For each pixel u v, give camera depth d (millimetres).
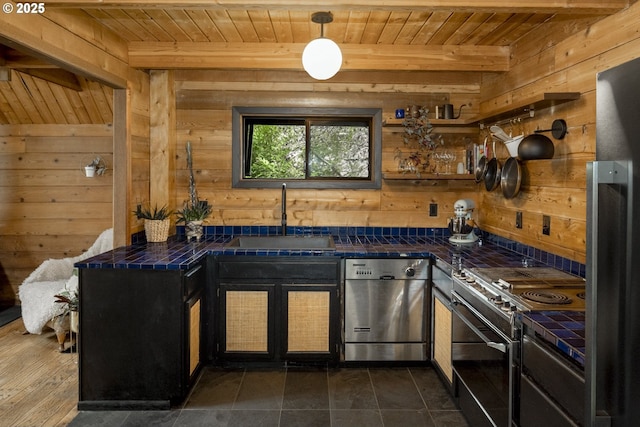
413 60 3213
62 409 2635
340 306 3156
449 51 3219
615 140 1067
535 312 1743
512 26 2799
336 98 3715
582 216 2311
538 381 1613
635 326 978
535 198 2811
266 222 3793
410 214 3816
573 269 2393
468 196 3822
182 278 2629
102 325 2629
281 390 2877
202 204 3672
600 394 1083
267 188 3770
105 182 4449
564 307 1800
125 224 3166
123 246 3178
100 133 4418
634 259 981
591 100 2238
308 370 3174
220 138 3730
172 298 2629
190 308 2711
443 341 2838
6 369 3145
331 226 3811
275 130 3818
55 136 4414
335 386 2936
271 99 3707
